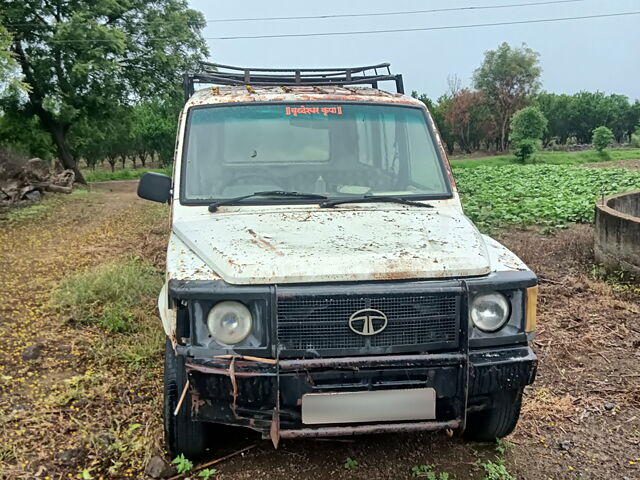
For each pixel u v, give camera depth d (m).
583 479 3.42
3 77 18.58
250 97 4.34
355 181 4.16
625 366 4.98
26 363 5.00
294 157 4.16
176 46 32.34
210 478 3.40
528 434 3.90
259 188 4.03
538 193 15.85
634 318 6.13
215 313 2.85
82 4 29.52
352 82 5.41
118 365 4.94
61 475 3.43
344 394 2.88
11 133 31.28
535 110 61.84
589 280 7.58
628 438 3.87
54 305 6.42
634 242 7.48
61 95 30.36
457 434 3.16
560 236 10.38
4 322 6.06
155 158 75.56
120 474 3.45
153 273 7.82
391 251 3.04
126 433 3.84
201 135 4.14
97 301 6.45
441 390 2.95
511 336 3.03
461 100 74.00
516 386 3.02
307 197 3.94
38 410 4.15
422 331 2.93
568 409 4.23
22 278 8.18
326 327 2.87
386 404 2.92
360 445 3.74
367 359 2.86
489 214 12.16
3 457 3.57
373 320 2.88
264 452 3.66
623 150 61.38
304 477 3.41
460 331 2.94
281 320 2.84
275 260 2.92
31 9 28.94
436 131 4.39
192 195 3.93
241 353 2.85
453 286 2.92
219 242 3.21
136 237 11.43
